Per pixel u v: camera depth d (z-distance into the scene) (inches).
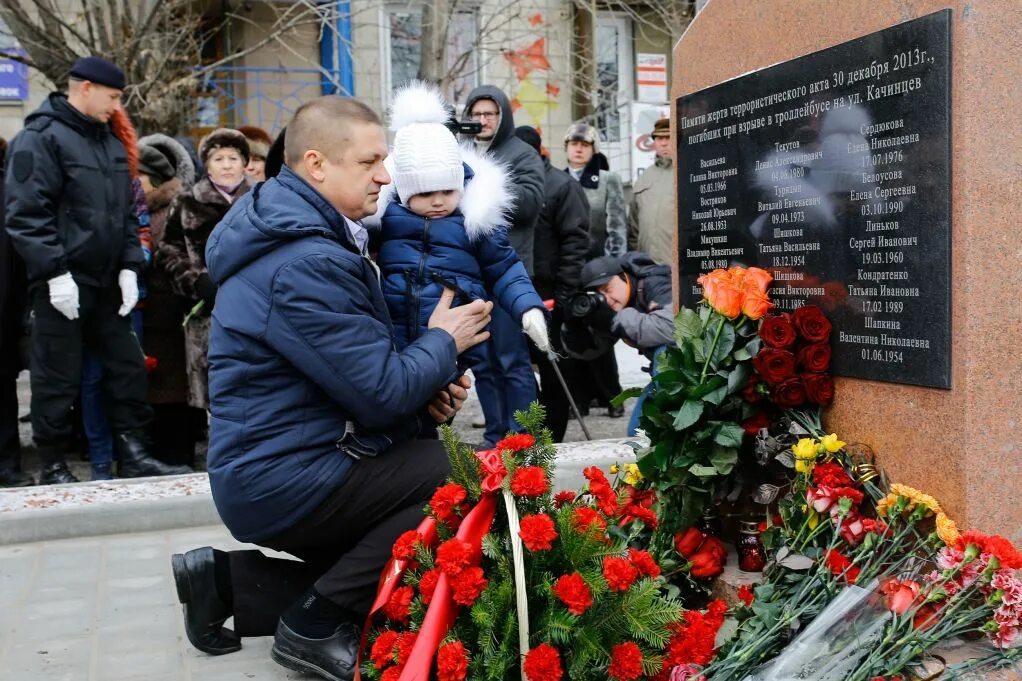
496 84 481.4
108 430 227.0
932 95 112.5
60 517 176.2
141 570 159.9
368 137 116.3
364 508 115.3
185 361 233.9
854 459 124.0
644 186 299.6
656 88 521.0
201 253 216.2
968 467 111.8
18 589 152.3
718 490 131.3
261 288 110.8
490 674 94.4
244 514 114.0
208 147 217.8
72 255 203.2
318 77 482.3
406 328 152.5
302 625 116.2
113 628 137.3
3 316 219.8
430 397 120.2
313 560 124.0
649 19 515.5
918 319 116.3
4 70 442.6
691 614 102.8
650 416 129.0
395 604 103.7
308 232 112.0
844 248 126.3
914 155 115.4
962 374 111.5
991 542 102.8
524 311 155.0
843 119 125.4
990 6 109.0
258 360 111.8
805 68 131.3
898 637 103.7
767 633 105.7
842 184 126.3
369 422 112.5
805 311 129.4
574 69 493.7
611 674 95.0
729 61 148.5
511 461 101.2
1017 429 112.7
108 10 366.0
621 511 114.0
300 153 116.0
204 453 260.2
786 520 122.0
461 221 155.6
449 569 95.6
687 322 131.5
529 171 222.4
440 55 365.4
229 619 142.6
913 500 114.5
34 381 205.6
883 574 110.6
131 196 213.8
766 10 139.8
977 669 103.7
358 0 447.5
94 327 213.3
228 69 442.9
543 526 95.7
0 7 351.6
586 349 226.8
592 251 318.7
